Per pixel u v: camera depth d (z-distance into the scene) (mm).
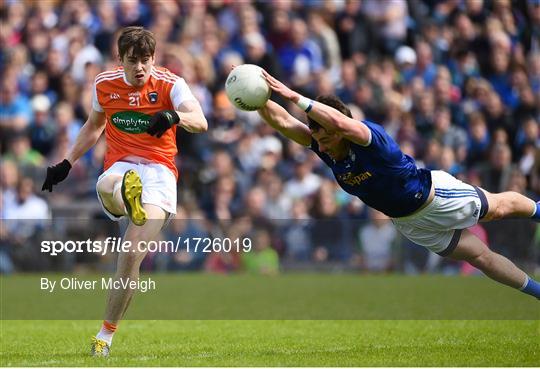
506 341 29297
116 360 25219
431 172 28531
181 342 30234
